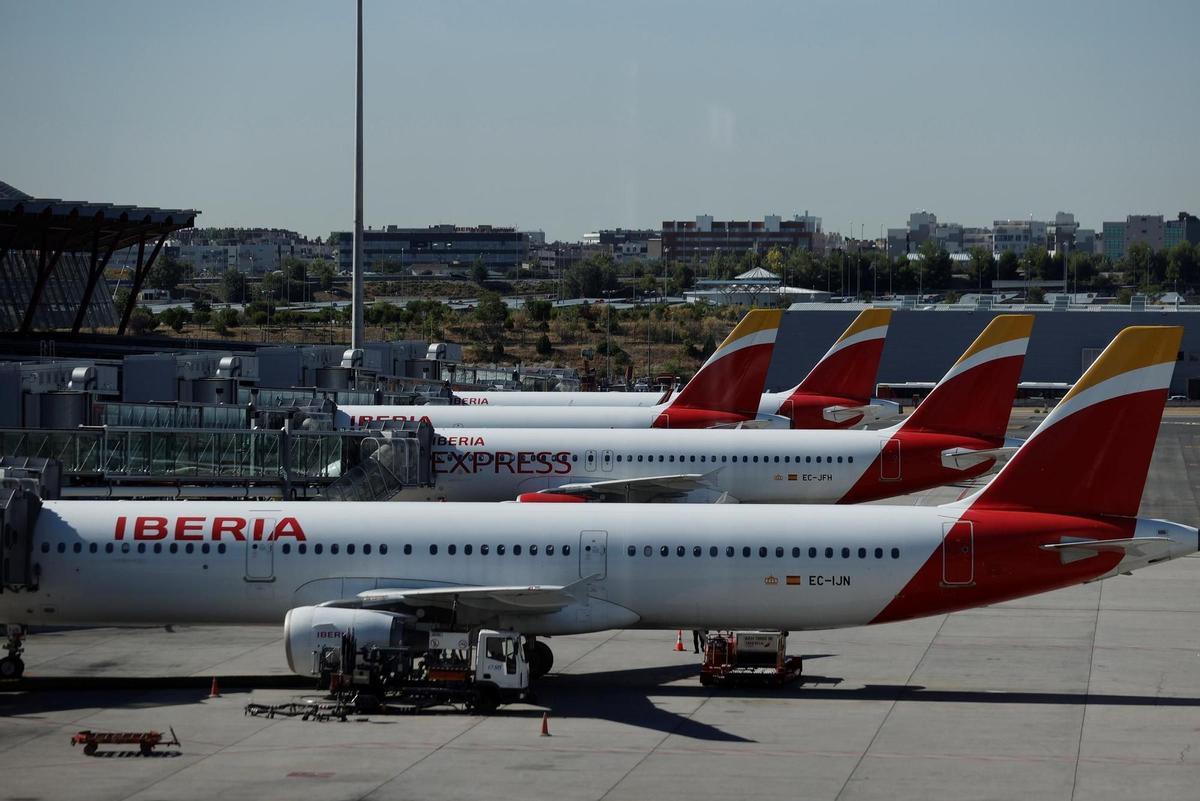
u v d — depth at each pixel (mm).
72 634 76188
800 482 101625
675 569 64625
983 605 64938
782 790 48219
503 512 66250
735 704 61094
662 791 47969
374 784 48562
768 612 64812
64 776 49500
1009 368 101562
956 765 51375
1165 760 52094
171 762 51281
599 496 100250
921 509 66000
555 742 54344
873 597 64438
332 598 64500
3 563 63500
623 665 69375
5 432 90875
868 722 57844
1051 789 48375
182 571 64688
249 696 61969
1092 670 68312
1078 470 64875
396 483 96688
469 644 61625
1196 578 96875
